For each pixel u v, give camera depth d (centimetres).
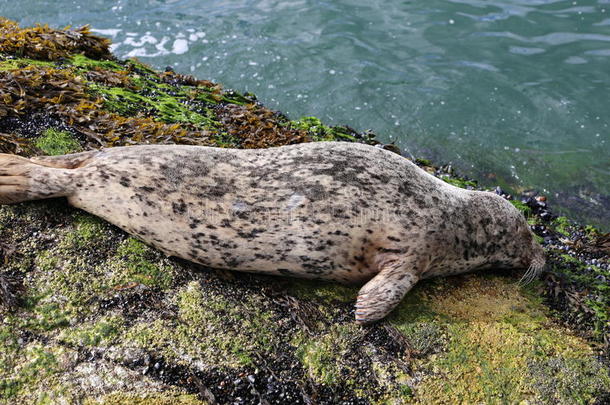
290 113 860
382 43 1021
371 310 404
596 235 605
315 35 1040
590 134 839
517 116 866
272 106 873
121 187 405
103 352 346
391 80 930
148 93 659
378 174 429
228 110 658
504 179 748
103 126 530
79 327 357
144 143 522
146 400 329
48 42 665
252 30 1053
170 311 380
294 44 1013
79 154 435
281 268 416
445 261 451
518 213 503
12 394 317
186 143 546
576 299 468
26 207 417
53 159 432
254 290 415
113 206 408
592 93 912
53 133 503
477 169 763
